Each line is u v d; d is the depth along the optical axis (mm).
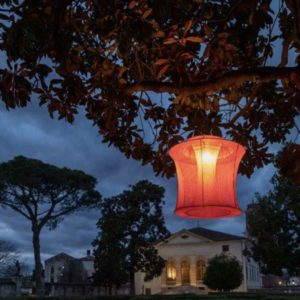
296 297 26266
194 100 3785
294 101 3957
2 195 35906
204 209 2547
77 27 3268
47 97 3607
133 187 38156
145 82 3396
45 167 36438
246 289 44031
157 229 37719
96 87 3787
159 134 4188
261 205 24391
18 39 2787
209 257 46250
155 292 46906
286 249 23672
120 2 3043
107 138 4203
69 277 61969
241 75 2881
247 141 4125
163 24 3480
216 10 3518
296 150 2900
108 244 37438
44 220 37406
